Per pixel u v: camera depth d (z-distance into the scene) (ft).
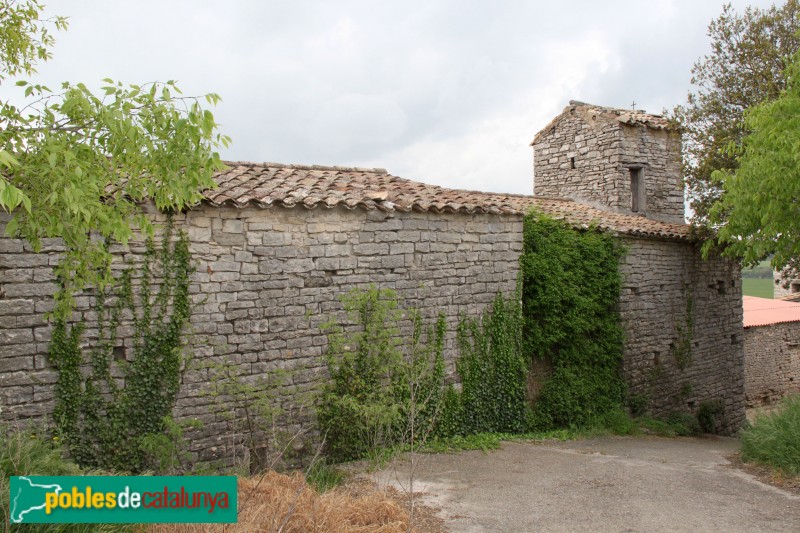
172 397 25.39
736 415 51.98
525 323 38.04
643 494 24.20
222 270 26.55
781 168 30.04
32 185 15.06
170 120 15.94
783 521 21.18
